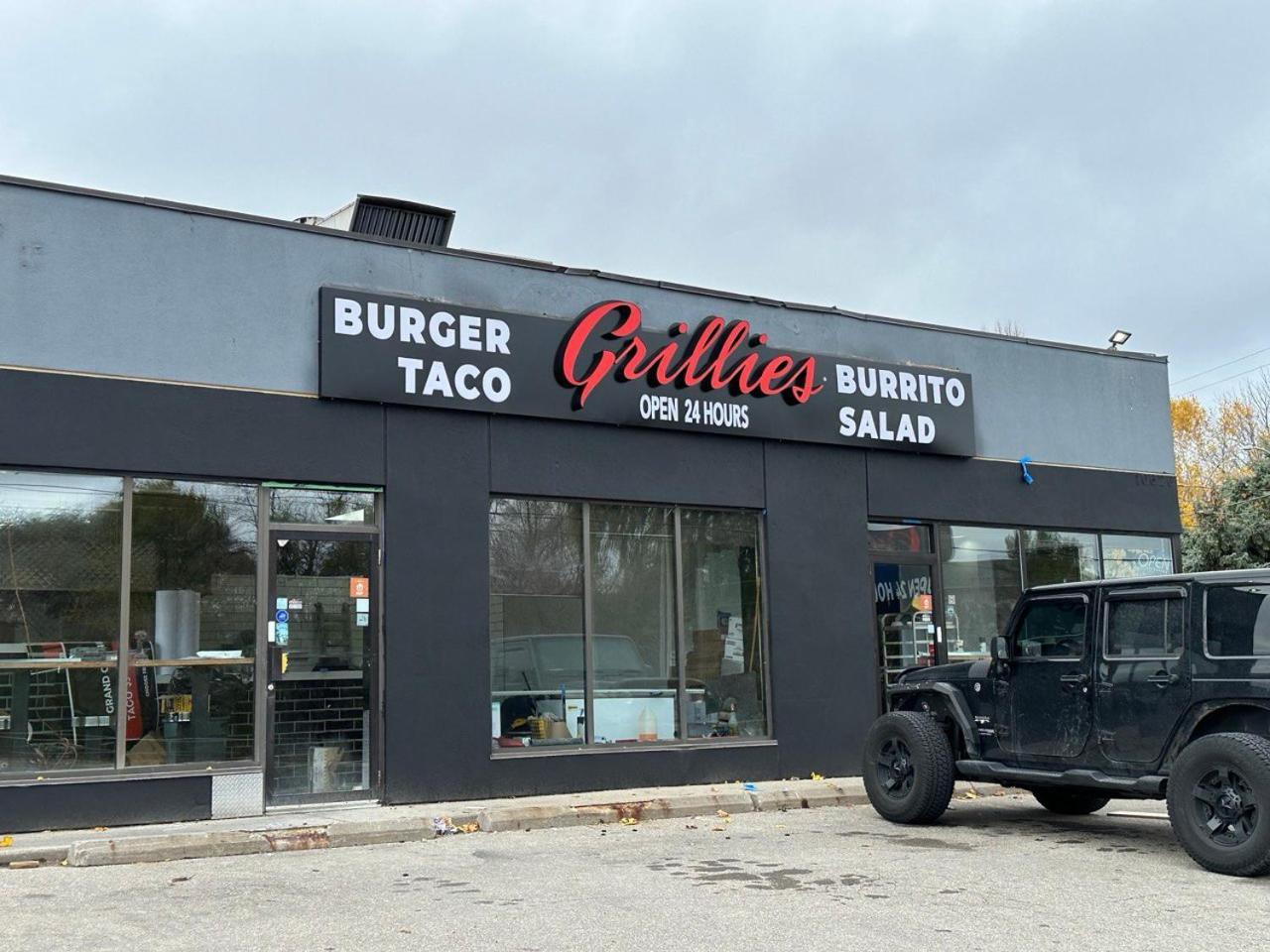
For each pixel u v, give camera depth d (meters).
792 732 14.12
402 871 8.91
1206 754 8.73
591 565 13.18
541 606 12.78
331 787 11.34
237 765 10.85
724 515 14.23
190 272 11.09
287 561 11.39
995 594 16.41
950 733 11.40
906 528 15.73
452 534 12.17
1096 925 6.99
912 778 11.11
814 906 7.50
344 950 6.43
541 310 13.02
